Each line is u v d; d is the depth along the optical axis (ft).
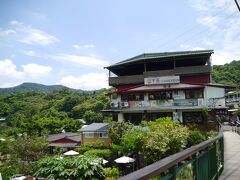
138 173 7.38
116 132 86.89
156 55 127.44
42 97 327.67
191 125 93.66
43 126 170.60
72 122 180.75
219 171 26.89
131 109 111.14
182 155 11.27
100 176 68.85
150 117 109.81
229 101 215.72
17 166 90.79
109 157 85.40
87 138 104.99
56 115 230.48
